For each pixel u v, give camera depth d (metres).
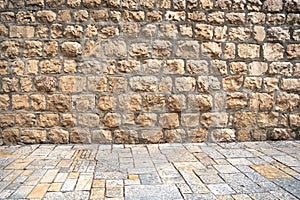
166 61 3.81
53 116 3.77
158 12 3.76
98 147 3.72
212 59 3.86
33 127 3.77
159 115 3.87
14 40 3.66
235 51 3.88
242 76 3.91
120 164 3.08
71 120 3.79
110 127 3.83
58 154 3.41
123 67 3.77
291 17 3.90
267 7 3.87
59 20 3.68
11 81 3.69
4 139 3.76
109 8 3.70
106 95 3.79
